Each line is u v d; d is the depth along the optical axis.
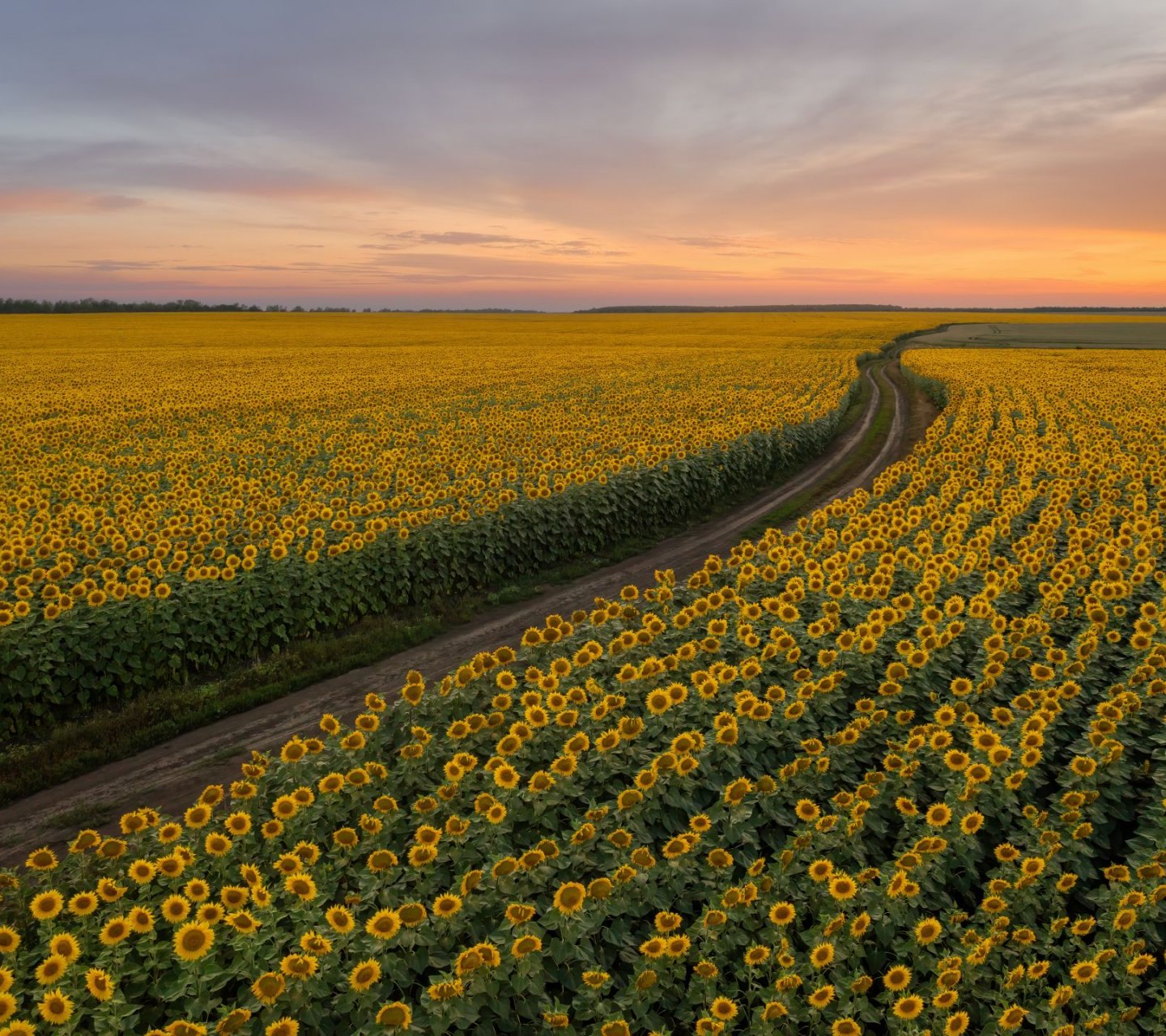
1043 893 6.02
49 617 10.37
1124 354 67.12
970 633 9.54
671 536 20.08
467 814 6.23
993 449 22.45
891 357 74.56
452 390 41.06
